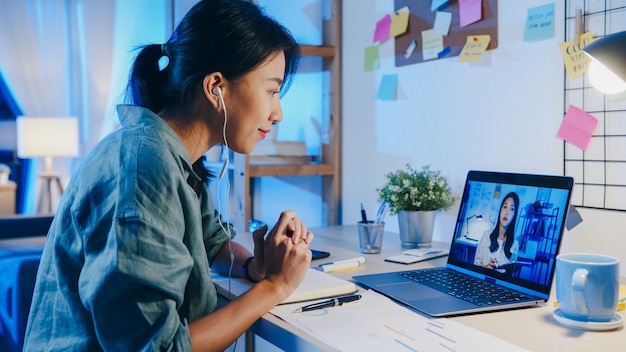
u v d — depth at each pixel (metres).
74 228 0.84
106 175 0.83
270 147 2.19
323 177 2.25
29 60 4.93
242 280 1.20
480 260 1.22
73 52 5.06
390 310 0.99
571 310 0.90
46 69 4.99
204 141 1.00
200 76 0.95
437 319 0.93
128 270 0.76
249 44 0.94
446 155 1.71
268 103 0.99
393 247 1.57
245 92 0.96
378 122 1.99
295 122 2.43
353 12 2.10
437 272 1.27
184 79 0.96
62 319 0.85
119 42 5.10
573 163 1.34
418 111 1.81
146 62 1.02
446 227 1.70
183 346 0.80
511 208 1.18
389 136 1.94
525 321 0.93
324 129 2.23
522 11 1.45
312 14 2.29
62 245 0.85
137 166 0.82
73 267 0.85
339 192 2.21
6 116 4.97
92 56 5.05
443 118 1.71
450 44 1.67
